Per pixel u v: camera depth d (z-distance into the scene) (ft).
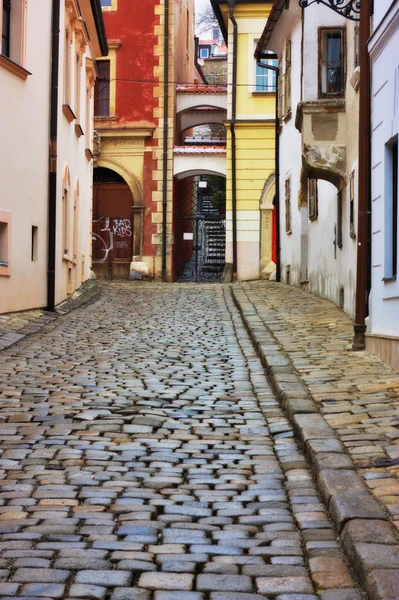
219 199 133.39
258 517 17.85
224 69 188.44
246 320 53.52
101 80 116.06
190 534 16.72
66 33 65.31
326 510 18.16
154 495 19.43
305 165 51.37
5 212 49.24
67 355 40.65
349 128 49.90
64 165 63.82
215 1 107.86
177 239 120.67
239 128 109.40
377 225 36.32
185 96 117.29
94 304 66.33
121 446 24.00
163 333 50.19
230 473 21.42
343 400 28.09
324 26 51.44
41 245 56.90
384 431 23.53
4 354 39.88
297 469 21.65
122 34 115.14
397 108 32.24
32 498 18.97
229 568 14.89
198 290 82.89
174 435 25.52
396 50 32.37
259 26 108.37
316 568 14.82
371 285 37.96
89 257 90.68
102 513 17.99
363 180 37.81
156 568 14.84
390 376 31.81
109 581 14.12
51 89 57.72
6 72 48.98
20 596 13.42
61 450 23.39
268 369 36.14
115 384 33.50
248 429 26.45
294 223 80.43
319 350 39.34
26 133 52.80
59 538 16.30
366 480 19.04
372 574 13.56
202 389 33.06
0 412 27.91
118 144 115.24
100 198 118.62
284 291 74.95
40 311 56.13
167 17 114.21
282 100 86.12
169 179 114.42
